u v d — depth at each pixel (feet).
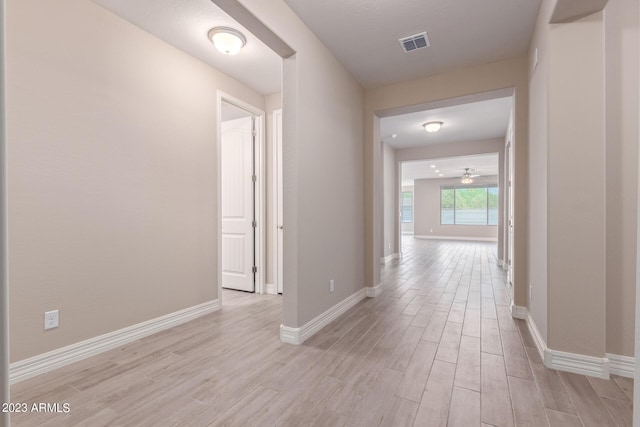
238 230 13.47
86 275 7.07
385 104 11.93
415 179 43.68
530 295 8.85
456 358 6.94
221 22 8.04
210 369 6.47
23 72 6.08
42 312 6.32
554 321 6.43
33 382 5.95
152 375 6.22
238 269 13.48
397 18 7.90
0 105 1.43
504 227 18.70
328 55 9.40
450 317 9.82
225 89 11.01
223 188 13.84
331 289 9.59
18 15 6.02
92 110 7.21
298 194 7.91
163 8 7.48
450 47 9.25
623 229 6.20
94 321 7.20
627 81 6.17
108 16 7.54
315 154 8.71
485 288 13.75
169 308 9.01
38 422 4.79
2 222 1.46
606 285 6.30
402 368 6.48
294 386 5.80
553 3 5.99
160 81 8.81
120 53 7.81
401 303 11.43
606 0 5.73
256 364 6.69
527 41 8.90
